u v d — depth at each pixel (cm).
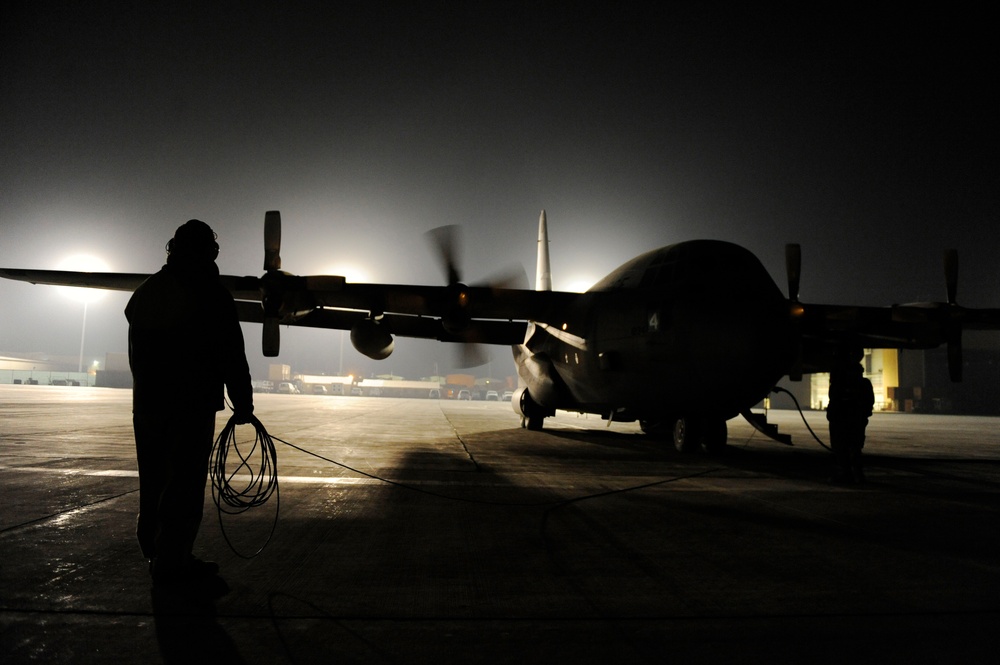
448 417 2459
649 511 642
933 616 350
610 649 298
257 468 873
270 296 1126
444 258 1359
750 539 529
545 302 1423
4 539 473
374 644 297
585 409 1518
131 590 365
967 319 1320
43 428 1389
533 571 427
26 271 1318
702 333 1016
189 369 371
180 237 383
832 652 298
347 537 507
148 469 376
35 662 268
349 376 7969
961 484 878
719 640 311
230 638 299
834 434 879
